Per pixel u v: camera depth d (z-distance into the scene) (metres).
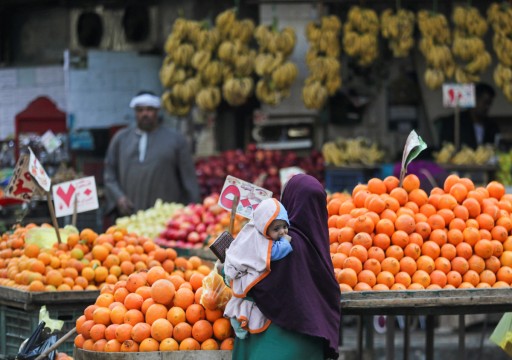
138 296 9.23
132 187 18.17
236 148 21.45
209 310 9.07
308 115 20.50
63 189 13.38
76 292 10.69
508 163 19.06
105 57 20.89
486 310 9.41
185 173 18.31
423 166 14.59
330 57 19.20
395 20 19.05
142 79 21.05
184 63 19.41
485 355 16.02
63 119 22.12
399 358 15.98
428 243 9.70
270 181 18.78
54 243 11.86
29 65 22.55
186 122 21.17
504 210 10.23
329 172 19.19
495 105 21.47
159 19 21.55
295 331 8.48
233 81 18.95
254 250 8.46
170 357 8.81
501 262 9.87
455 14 19.27
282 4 20.28
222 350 8.91
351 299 9.04
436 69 19.11
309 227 8.80
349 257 9.52
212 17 21.23
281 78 18.89
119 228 11.98
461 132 20.28
